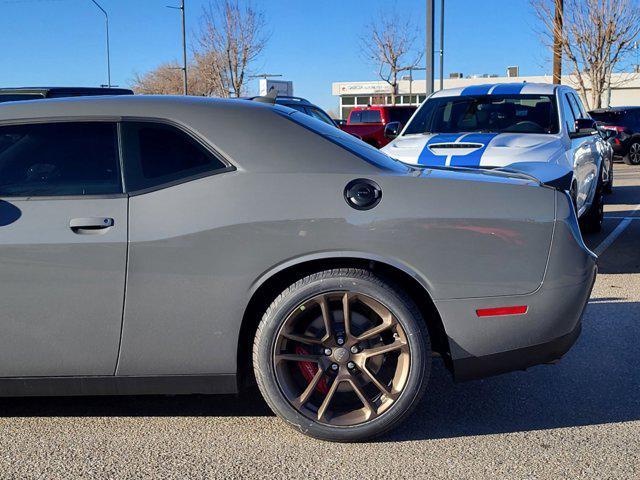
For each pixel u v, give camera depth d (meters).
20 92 8.47
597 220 9.07
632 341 4.69
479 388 3.92
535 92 7.75
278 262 3.10
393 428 3.23
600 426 3.41
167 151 3.24
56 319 3.12
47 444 3.27
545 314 3.20
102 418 3.56
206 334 3.14
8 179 3.23
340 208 3.11
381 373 3.25
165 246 3.08
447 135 7.15
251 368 3.47
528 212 3.19
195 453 3.16
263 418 3.54
